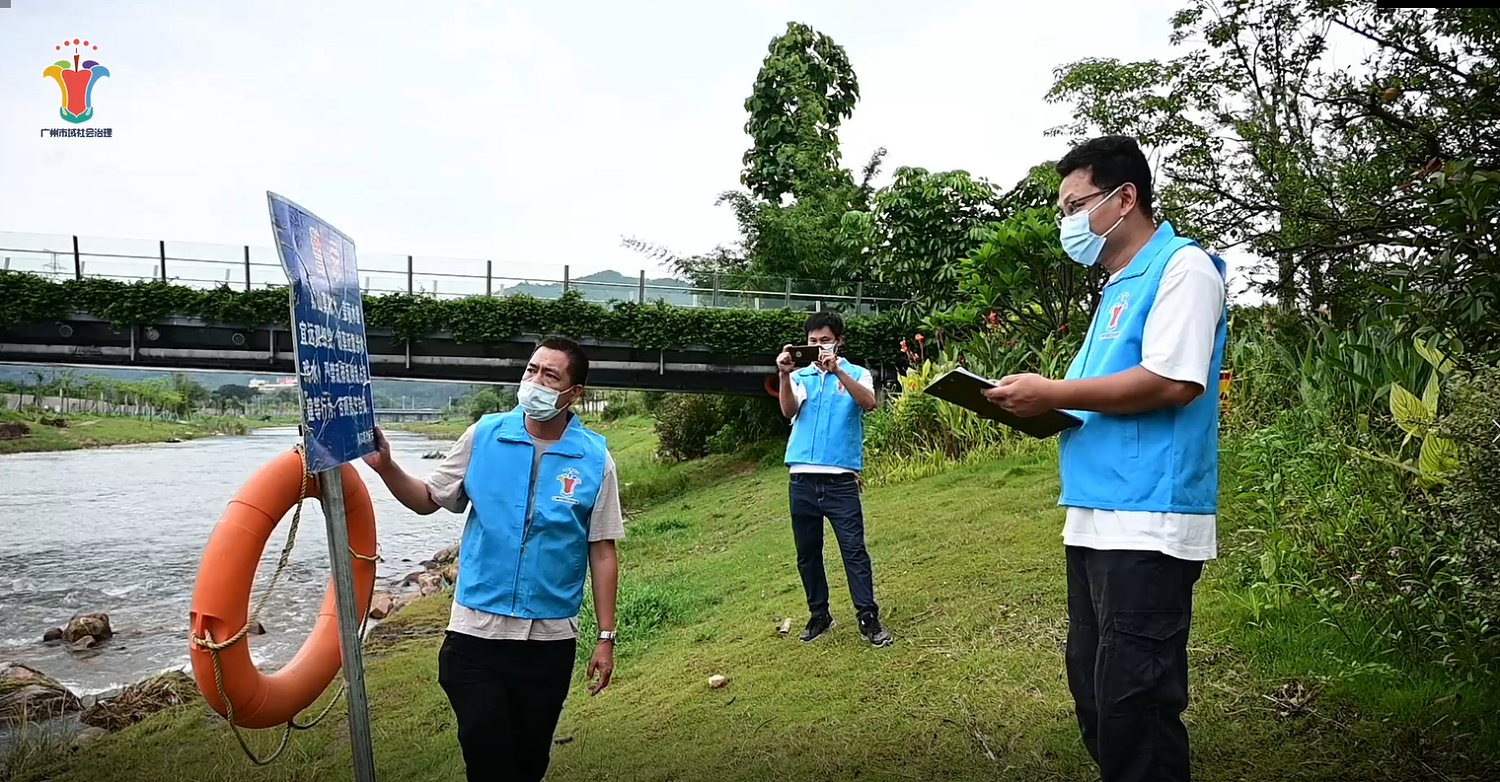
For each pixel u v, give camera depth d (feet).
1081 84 30.78
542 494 9.97
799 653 16.52
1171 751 7.48
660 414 77.30
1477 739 9.84
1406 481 13.97
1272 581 14.10
